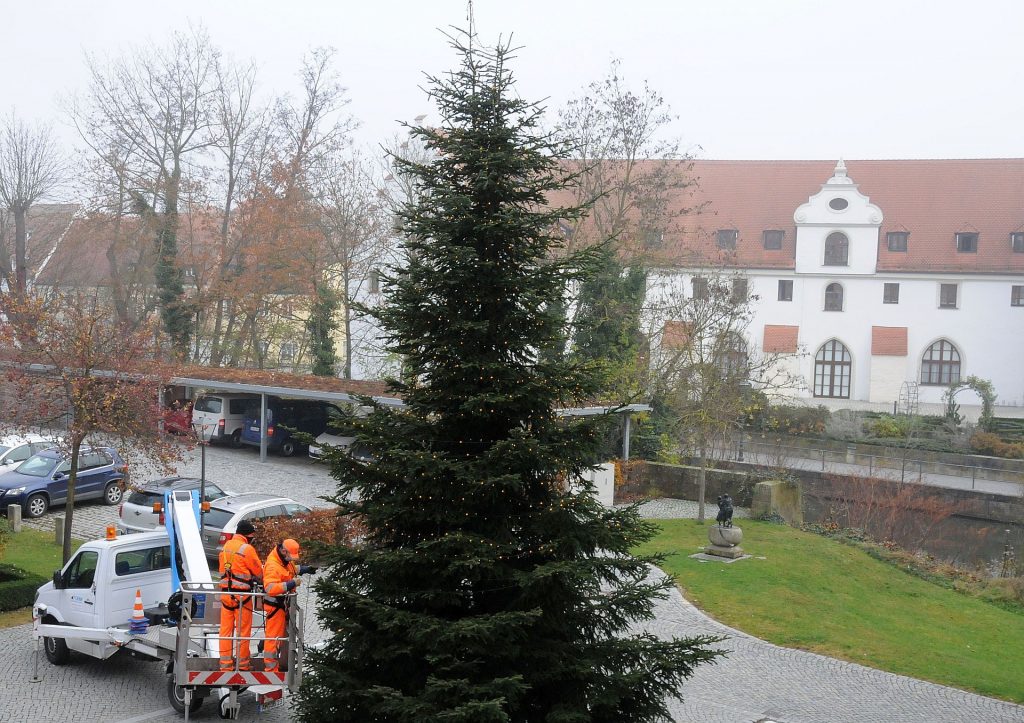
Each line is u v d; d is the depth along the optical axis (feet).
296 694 30.40
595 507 28.96
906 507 118.62
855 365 199.62
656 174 127.44
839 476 125.18
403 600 28.04
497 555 26.91
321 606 28.50
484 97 29.22
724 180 213.87
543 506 29.30
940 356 198.08
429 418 31.04
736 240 195.31
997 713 47.96
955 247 197.16
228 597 34.06
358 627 26.73
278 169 138.10
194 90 146.61
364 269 144.25
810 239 200.13
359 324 151.84
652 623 61.21
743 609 65.41
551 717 26.18
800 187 209.77
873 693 50.03
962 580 86.17
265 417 104.83
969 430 164.35
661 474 110.83
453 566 26.53
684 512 101.76
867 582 80.07
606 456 108.06
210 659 32.86
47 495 79.36
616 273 112.88
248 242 144.46
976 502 123.13
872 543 95.76
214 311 149.07
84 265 169.89
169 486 69.87
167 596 46.57
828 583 76.33
